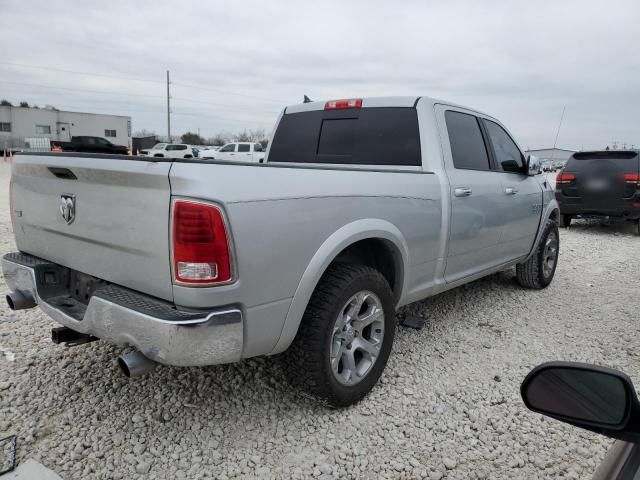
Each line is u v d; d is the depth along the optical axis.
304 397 2.91
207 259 2.00
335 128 4.06
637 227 9.84
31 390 2.89
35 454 2.36
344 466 2.37
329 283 2.56
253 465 2.35
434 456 2.47
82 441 2.46
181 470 2.29
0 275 5.01
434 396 3.02
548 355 3.69
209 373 3.16
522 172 4.76
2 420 2.60
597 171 9.70
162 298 2.14
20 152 2.86
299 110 4.38
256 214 2.14
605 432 1.18
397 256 3.08
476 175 3.93
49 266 2.76
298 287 2.38
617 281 6.01
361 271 2.70
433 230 3.36
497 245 4.30
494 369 3.42
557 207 5.47
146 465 2.29
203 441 2.50
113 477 2.22
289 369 2.59
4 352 3.35
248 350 2.25
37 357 3.29
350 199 2.65
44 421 2.61
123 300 2.18
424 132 3.58
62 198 2.55
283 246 2.27
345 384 2.73
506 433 2.68
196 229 1.97
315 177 2.49
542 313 4.64
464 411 2.88
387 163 3.71
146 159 2.08
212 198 1.98
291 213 2.30
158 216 2.06
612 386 1.18
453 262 3.71
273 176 2.27
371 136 3.83
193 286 2.01
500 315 4.54
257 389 3.00
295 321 2.40
